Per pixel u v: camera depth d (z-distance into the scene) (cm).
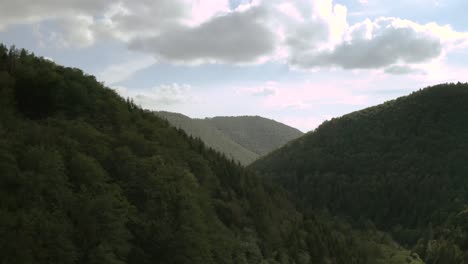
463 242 13662
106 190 4159
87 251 3447
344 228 14312
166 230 4428
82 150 4619
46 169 3738
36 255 3070
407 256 12775
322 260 8844
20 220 3164
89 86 6500
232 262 5688
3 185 3475
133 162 4981
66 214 3556
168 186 4962
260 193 9919
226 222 7025
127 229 4159
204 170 7612
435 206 19025
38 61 6353
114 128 6000
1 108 4722
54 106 5456
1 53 5828
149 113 8250
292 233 8794
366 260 11250
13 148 3884
